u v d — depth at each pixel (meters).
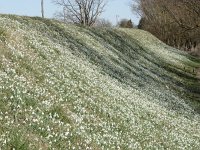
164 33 142.75
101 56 37.69
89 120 14.80
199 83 55.28
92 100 18.17
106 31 59.94
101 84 23.66
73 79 20.56
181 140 20.70
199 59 93.38
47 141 10.53
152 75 45.00
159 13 126.25
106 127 15.15
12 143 9.27
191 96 42.28
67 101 15.70
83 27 51.69
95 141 12.62
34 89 14.44
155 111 24.95
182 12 53.91
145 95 30.25
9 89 12.71
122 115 18.80
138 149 14.65
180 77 55.91
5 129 9.84
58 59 23.03
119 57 44.44
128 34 73.56
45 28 35.69
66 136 11.58
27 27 29.88
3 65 15.29
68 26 43.59
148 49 70.25
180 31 62.81
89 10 101.94
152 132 18.97
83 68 25.14
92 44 41.31
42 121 11.30
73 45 34.91
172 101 33.97
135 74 39.12
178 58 77.06
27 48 20.62
